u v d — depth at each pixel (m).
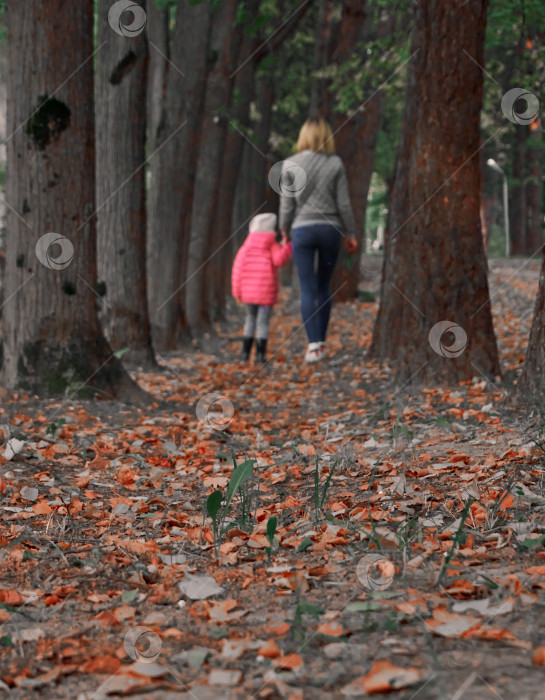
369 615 3.53
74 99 9.62
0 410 8.77
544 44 19.08
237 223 35.97
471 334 10.33
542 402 7.40
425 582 3.89
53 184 9.59
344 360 13.52
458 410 8.30
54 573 4.36
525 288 24.66
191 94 18.08
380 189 53.22
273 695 2.86
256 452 7.71
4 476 6.43
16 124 9.61
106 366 9.95
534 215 47.66
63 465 7.06
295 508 5.56
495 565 4.06
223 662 3.18
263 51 24.22
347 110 23.94
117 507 5.69
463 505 5.12
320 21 25.77
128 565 4.50
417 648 3.15
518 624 3.32
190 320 21.98
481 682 2.83
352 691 2.83
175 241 18.08
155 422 9.12
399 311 12.65
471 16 10.27
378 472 6.36
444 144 10.34
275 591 3.98
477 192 10.48
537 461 5.90
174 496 6.21
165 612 3.81
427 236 10.39
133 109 13.97
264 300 14.15
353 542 4.67
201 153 22.17
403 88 23.12
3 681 3.05
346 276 25.81
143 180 14.18
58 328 9.66
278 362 14.79
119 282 14.05
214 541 4.82
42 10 9.42
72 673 3.14
